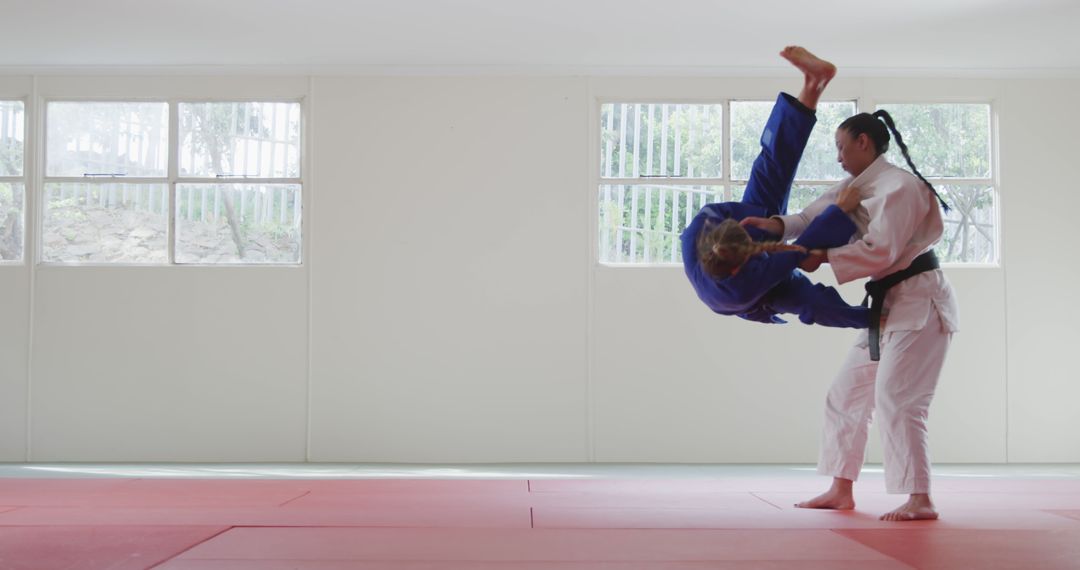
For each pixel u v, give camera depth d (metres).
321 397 7.22
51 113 7.43
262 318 7.27
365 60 7.20
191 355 7.26
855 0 5.98
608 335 7.26
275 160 7.40
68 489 4.34
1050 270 7.39
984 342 7.34
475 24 6.41
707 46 6.87
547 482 4.70
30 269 7.29
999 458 7.28
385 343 7.25
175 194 7.38
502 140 7.34
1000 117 7.44
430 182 7.32
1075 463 7.24
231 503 3.78
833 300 3.43
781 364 7.25
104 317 7.28
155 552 2.55
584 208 7.31
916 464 3.34
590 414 7.22
